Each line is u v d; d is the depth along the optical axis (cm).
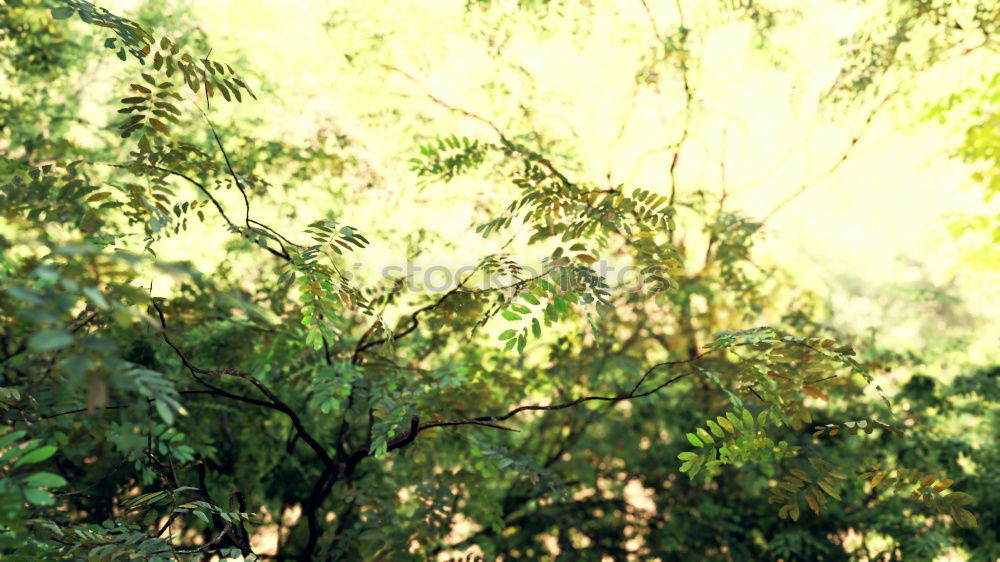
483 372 381
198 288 387
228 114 422
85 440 340
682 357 475
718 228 445
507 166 405
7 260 248
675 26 436
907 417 461
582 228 293
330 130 434
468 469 400
